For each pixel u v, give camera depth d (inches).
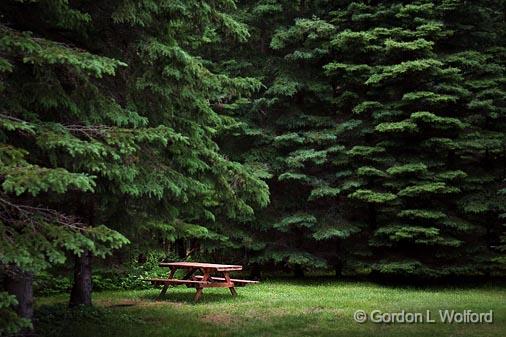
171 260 709.3
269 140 706.2
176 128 349.1
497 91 625.3
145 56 310.2
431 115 594.9
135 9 297.9
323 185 668.7
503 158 659.4
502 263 633.6
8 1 272.8
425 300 494.0
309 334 328.8
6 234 218.4
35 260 206.2
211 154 357.1
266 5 704.4
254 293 551.2
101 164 250.4
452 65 665.0
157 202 354.3
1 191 234.7
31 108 276.7
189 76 324.2
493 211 648.4
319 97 705.6
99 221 368.2
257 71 726.5
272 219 697.0
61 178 205.3
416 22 660.7
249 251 703.1
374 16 677.3
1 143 223.9
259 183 374.3
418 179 623.5
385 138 658.8
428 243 611.2
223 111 696.4
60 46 246.7
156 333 336.2
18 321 199.5
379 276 716.7
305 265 693.3
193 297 515.5
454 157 667.4
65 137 237.8
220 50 730.2
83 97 279.4
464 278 700.7
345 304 458.3
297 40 700.7
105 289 587.8
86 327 354.6
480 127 666.2
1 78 246.7
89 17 273.4
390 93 657.0
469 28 668.7
